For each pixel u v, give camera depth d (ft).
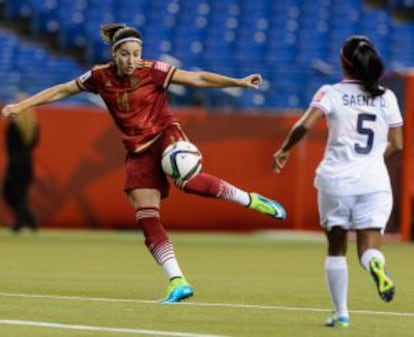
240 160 283.38
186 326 98.32
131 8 371.35
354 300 127.65
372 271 94.43
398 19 376.68
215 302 121.90
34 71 341.62
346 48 98.17
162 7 372.38
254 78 118.21
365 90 97.81
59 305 115.65
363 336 93.45
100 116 283.18
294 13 371.76
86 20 365.20
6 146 268.82
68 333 92.53
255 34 364.17
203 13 371.15
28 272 165.68
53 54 355.77
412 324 103.35
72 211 284.00
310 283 151.43
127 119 118.01
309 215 282.36
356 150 97.45
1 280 150.10
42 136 283.59
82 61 353.72
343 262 98.17
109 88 118.01
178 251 220.43
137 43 116.67
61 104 307.58
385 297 94.07
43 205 283.79
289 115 283.18
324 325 100.32
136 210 118.62
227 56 357.20
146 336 90.94
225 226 283.79
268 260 199.62
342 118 97.55
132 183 118.21
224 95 314.35
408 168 262.06
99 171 282.97
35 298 123.65
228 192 118.11
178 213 282.97
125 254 208.95
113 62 118.62
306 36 363.35
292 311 113.39
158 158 118.32
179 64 341.00
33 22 362.12
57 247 226.17
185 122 282.97
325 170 97.66
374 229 97.04
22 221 268.82
